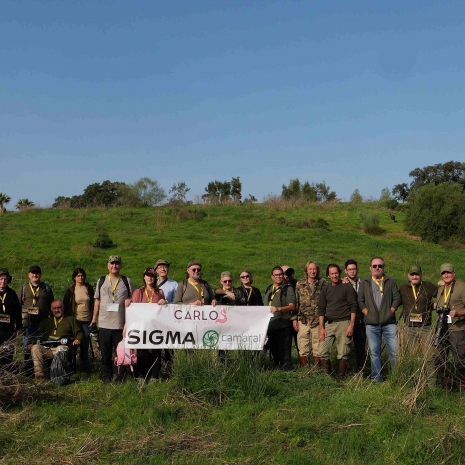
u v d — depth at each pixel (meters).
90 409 7.77
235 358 8.76
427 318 9.06
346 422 7.26
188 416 7.43
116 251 27.80
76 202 77.88
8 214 38.31
